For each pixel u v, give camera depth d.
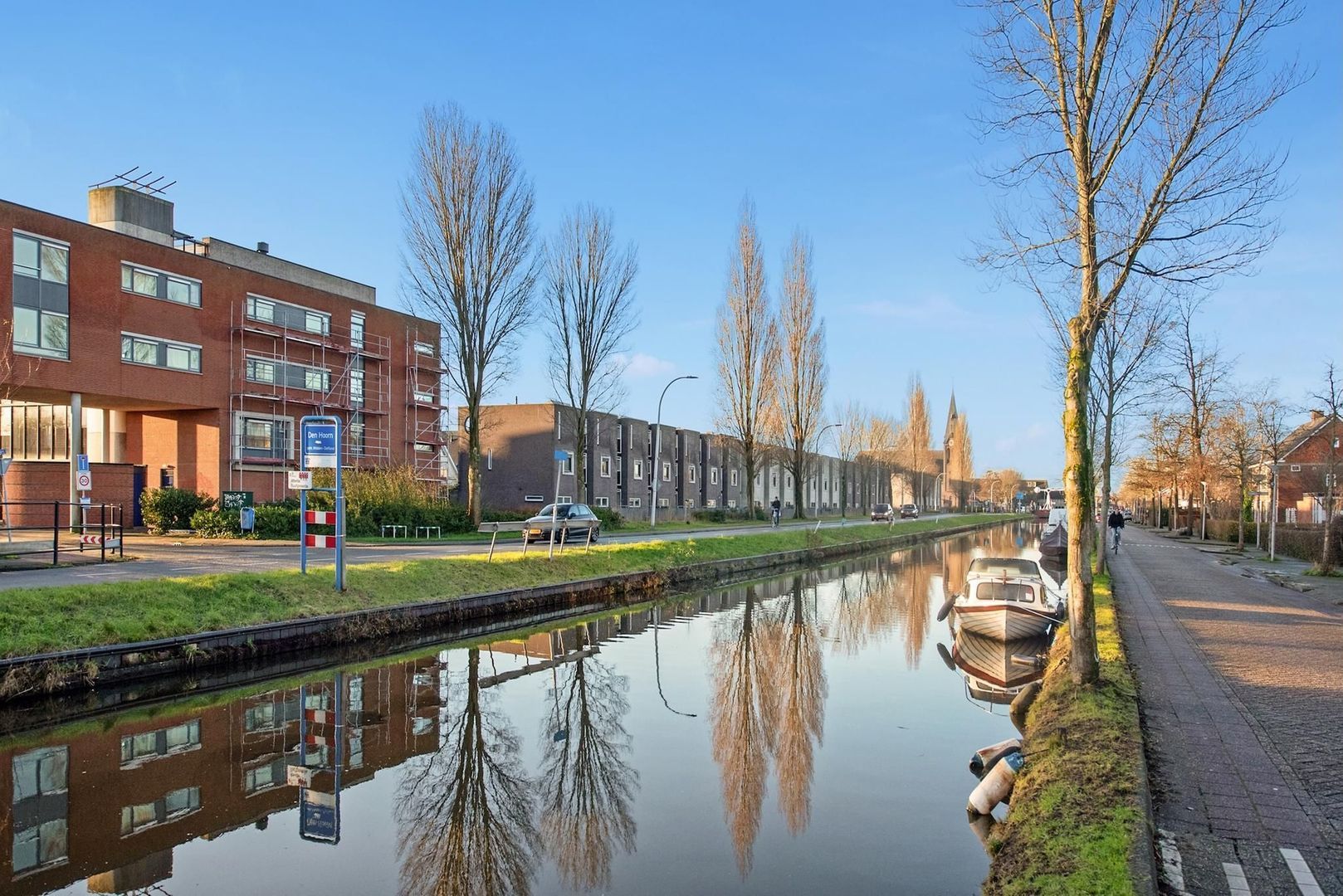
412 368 46.91
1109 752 6.94
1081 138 9.09
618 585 23.73
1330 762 7.20
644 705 12.24
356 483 32.66
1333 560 23.50
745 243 53.78
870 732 10.87
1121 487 79.94
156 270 32.97
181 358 33.97
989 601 18.09
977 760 9.13
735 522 60.47
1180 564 28.09
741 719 11.51
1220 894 4.91
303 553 16.83
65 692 11.28
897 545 53.97
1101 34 8.73
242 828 7.57
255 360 37.19
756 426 57.09
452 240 35.75
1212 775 6.90
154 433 36.72
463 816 7.98
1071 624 9.41
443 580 19.02
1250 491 39.72
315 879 6.57
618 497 59.84
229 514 28.94
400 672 13.95
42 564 17.41
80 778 8.75
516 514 42.72
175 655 12.60
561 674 14.20
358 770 9.23
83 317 30.22
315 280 47.03
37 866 6.72
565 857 7.05
